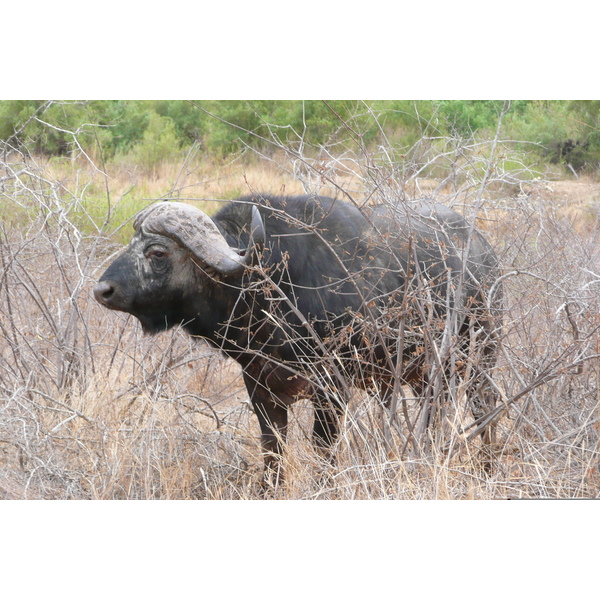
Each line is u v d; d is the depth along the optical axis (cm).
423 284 1160
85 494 1198
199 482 1251
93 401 1320
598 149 3328
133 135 3928
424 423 1145
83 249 1611
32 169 1550
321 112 3831
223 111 4016
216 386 1677
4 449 1255
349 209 1286
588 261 1352
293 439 1295
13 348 1383
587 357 1064
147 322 1162
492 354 1265
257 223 1026
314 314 1176
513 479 1147
